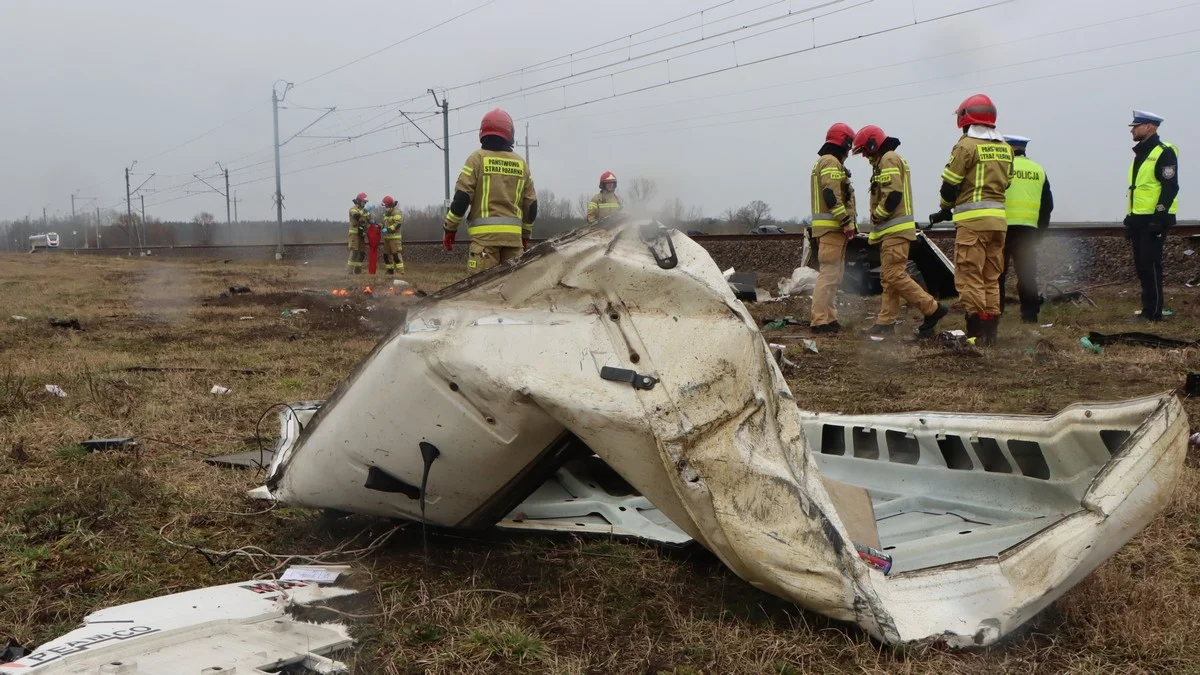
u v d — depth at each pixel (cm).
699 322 277
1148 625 282
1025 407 616
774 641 271
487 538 367
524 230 758
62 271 2628
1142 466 286
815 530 262
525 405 280
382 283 2022
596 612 296
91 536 366
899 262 963
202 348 980
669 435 262
